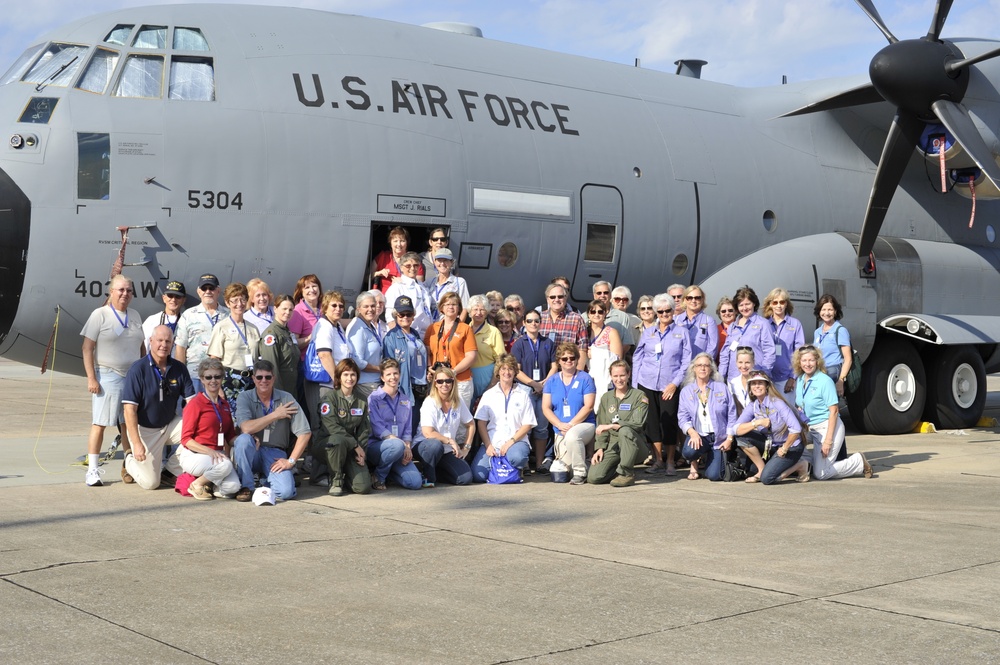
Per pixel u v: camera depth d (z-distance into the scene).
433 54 12.09
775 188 14.48
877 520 7.77
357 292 11.06
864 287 14.25
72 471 9.98
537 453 10.23
